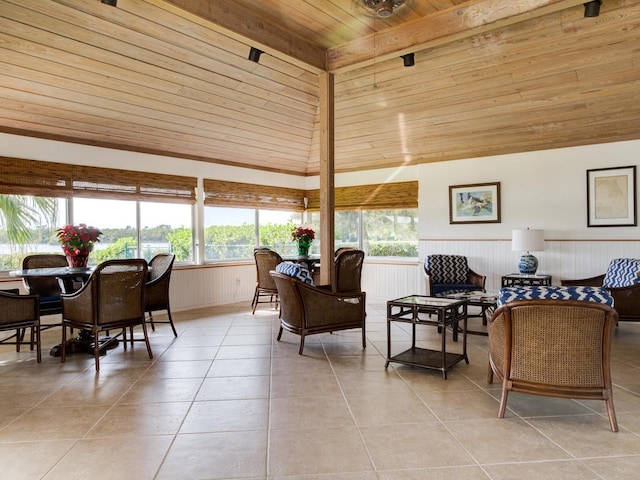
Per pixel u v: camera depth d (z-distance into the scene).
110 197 5.30
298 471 2.06
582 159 5.41
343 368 3.60
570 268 5.50
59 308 4.11
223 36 4.16
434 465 2.11
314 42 4.31
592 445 2.29
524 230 5.32
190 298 6.23
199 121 5.47
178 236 6.20
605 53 4.10
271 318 5.62
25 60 3.85
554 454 2.20
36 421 2.60
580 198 5.43
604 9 3.70
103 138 5.18
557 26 3.92
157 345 4.33
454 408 2.78
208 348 4.21
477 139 5.81
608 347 2.43
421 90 5.07
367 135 6.24
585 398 2.48
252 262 7.14
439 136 5.91
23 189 4.57
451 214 6.35
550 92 4.72
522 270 5.43
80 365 3.69
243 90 5.11
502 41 4.19
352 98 5.47
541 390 2.54
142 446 2.30
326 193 4.50
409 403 2.87
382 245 7.14
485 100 5.03
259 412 2.73
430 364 3.44
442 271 5.91
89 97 4.50
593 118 4.99
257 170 7.12
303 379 3.34
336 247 7.59
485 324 5.06
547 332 2.48
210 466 2.11
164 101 4.90
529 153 5.75
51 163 4.79
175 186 6.01
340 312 4.12
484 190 6.08
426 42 3.88
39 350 3.76
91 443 2.34
